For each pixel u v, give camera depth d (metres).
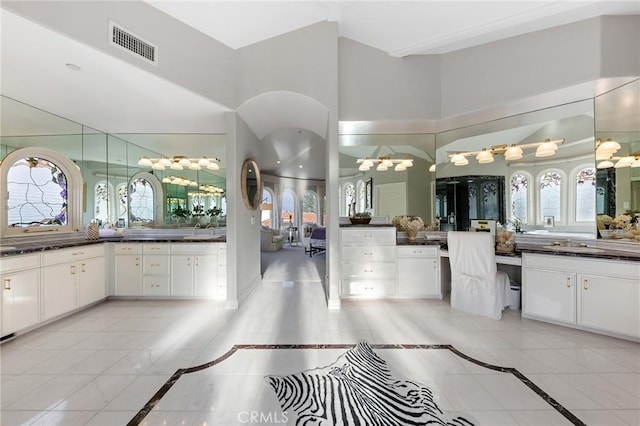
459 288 3.13
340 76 3.43
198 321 2.85
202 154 4.21
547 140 3.31
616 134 2.81
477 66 3.18
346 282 3.51
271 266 5.82
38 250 2.65
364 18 2.98
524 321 2.80
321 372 1.92
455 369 1.96
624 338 2.36
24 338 2.46
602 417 1.50
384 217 4.05
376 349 2.24
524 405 1.59
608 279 2.38
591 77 2.57
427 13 2.77
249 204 3.77
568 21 2.65
